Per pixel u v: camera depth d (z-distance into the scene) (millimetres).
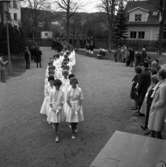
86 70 17578
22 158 5191
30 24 47719
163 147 3115
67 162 5035
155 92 5293
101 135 6375
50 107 5914
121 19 37438
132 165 2689
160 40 28141
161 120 5184
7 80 13742
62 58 13883
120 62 23047
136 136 3445
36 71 17203
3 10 23172
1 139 6109
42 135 6371
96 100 9695
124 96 10352
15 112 8195
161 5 27391
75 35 47250
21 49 23734
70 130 6746
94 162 2760
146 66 7688
